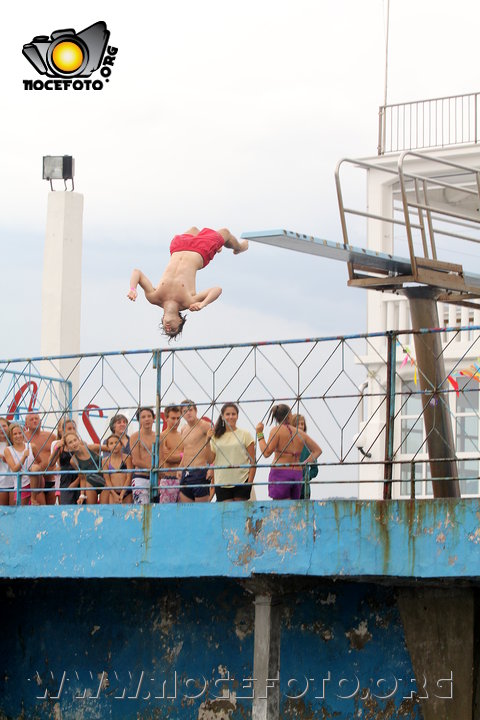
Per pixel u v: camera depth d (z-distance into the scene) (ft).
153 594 52.03
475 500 39.11
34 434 52.34
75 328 70.85
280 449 44.60
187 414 47.75
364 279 43.01
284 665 49.06
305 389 42.39
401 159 42.39
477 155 75.41
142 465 48.52
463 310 73.77
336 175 42.52
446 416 43.86
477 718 44.62
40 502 51.55
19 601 54.70
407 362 75.10
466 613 44.45
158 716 51.34
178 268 56.85
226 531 43.50
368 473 75.36
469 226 71.41
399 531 40.37
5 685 54.54
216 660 50.42
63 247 70.90
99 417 55.72
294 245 40.29
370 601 47.78
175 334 56.29
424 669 45.24
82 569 46.03
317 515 41.91
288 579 43.91
